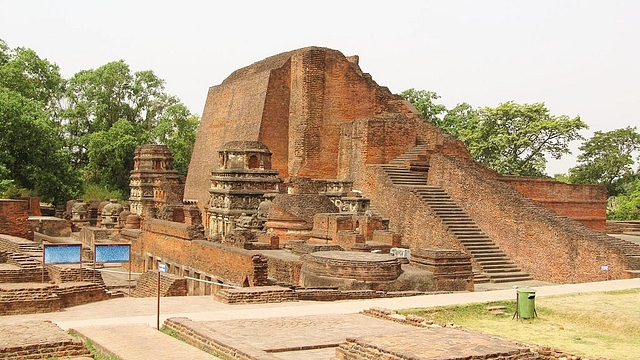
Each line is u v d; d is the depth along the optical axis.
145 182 59.09
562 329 18.28
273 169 47.47
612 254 29.58
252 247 32.84
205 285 30.89
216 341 14.00
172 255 36.03
